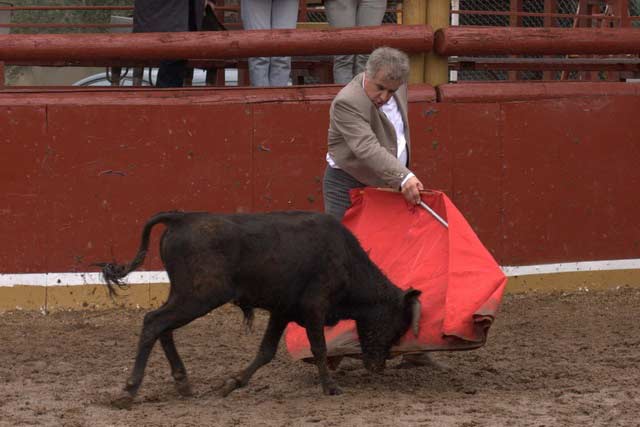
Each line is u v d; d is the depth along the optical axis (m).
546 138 14.25
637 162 14.67
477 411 8.31
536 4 19.03
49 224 13.16
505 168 14.09
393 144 9.54
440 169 13.88
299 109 13.59
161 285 13.40
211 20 14.85
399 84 9.16
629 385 9.28
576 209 14.43
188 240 8.38
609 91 14.54
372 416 8.15
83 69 24.70
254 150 13.53
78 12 24.66
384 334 9.00
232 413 8.40
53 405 8.77
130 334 12.02
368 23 14.45
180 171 13.38
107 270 8.62
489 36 14.02
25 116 13.05
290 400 8.86
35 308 13.17
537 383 9.51
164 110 13.31
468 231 9.14
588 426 7.79
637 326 12.30
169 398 9.02
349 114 9.25
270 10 14.10
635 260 14.70
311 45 13.56
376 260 9.58
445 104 13.86
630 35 14.62
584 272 14.50
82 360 10.75
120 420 8.16
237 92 13.57
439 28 14.08
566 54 14.58
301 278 8.70
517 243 14.17
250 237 8.48
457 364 10.41
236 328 12.37
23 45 13.16
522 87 14.25
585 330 12.09
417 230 9.52
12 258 13.12
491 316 8.75
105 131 13.20
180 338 11.81
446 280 9.23
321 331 8.85
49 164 13.12
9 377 9.98
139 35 13.30
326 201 9.95
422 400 8.77
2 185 13.05
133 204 13.30
